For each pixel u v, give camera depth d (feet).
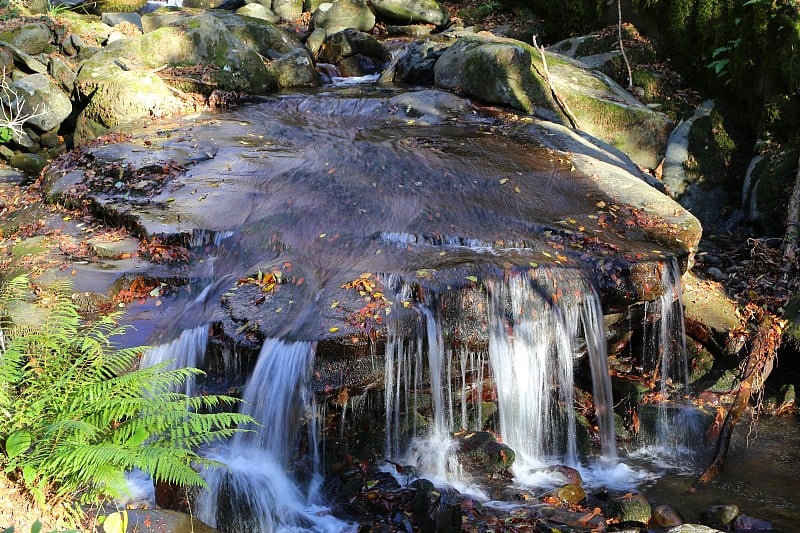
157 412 17.29
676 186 37.65
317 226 27.68
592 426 24.99
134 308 25.45
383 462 22.44
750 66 39.17
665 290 25.96
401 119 38.65
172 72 43.19
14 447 15.81
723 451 23.70
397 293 23.82
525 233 27.14
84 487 16.46
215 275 26.45
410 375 22.95
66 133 43.73
